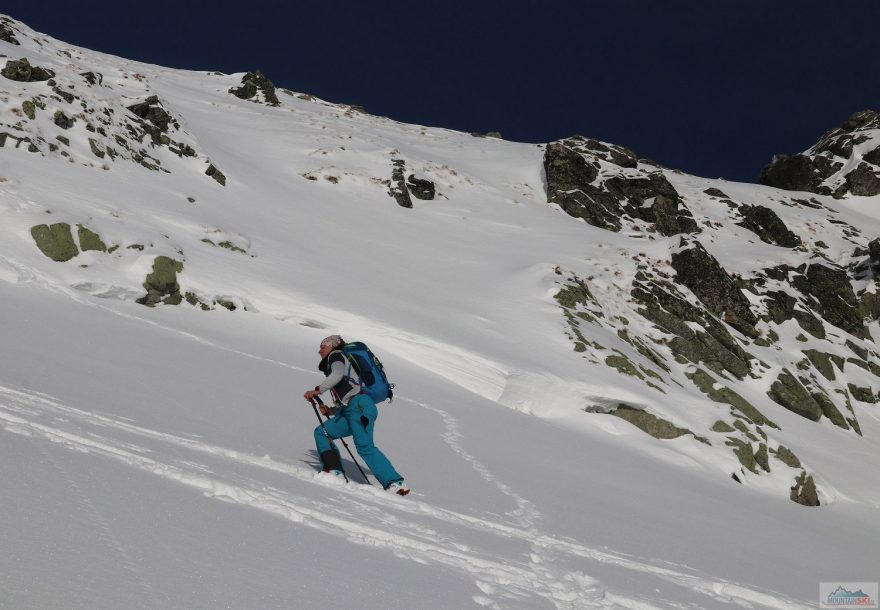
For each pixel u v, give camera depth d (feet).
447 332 62.34
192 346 41.75
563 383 60.08
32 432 14.14
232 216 73.77
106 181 65.00
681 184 168.86
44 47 103.04
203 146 91.91
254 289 57.41
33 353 28.04
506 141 198.39
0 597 6.63
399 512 17.72
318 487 17.89
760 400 85.71
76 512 9.74
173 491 12.60
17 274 44.24
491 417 48.75
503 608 11.63
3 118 62.75
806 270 119.85
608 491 35.63
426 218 107.76
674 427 61.41
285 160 113.19
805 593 22.58
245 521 12.16
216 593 8.43
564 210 133.08
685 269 100.42
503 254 95.45
